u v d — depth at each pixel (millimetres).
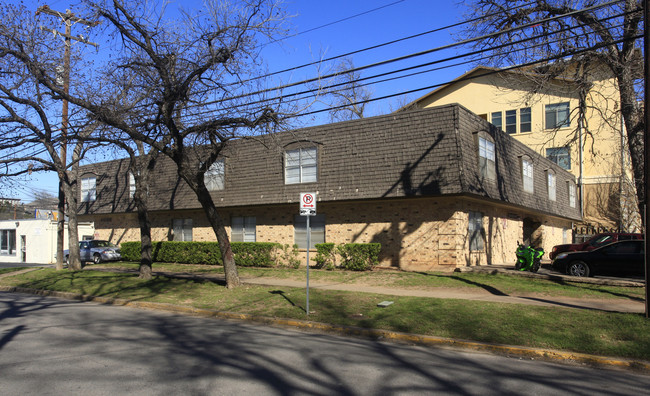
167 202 25594
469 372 6973
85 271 21172
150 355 7695
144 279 17891
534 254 16953
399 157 18109
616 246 15188
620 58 16422
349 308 11609
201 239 25500
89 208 31109
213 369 6863
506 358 7988
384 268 19016
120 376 6477
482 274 16781
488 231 20984
